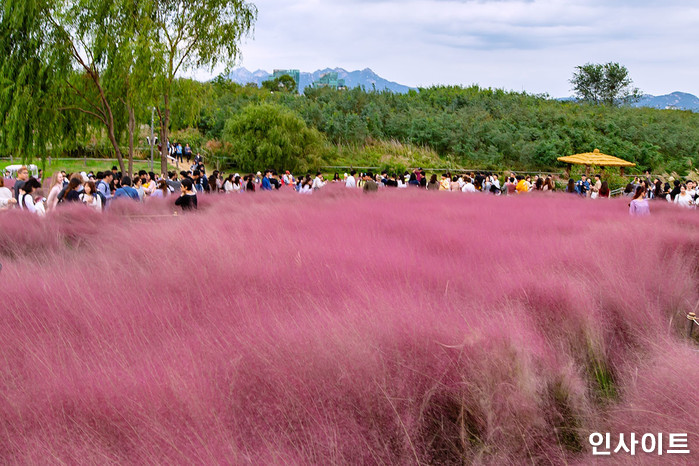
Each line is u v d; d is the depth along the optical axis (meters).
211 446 2.83
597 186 24.03
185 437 2.90
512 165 41.88
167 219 9.98
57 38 21.12
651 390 3.53
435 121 46.00
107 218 10.09
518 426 3.39
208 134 41.84
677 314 5.39
